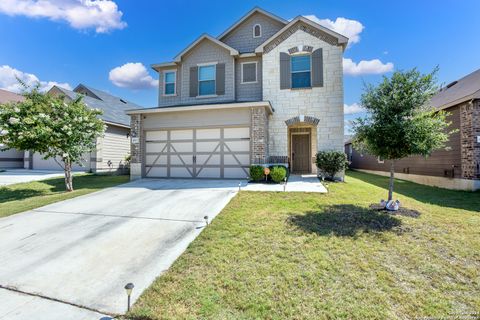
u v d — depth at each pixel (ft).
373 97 18.34
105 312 8.70
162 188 28.19
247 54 40.09
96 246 13.80
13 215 19.75
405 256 11.50
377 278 9.87
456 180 31.96
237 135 33.76
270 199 21.72
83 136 30.78
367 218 16.40
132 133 36.70
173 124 35.70
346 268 10.62
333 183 30.99
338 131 35.40
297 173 43.47
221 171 34.19
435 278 9.84
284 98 37.19
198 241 13.69
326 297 8.87
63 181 37.17
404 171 44.04
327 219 16.34
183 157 35.65
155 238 14.58
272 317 8.02
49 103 29.86
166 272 10.91
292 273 10.36
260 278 10.09
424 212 18.16
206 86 42.32
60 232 15.92
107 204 22.09
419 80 17.24
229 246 12.86
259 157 32.19
